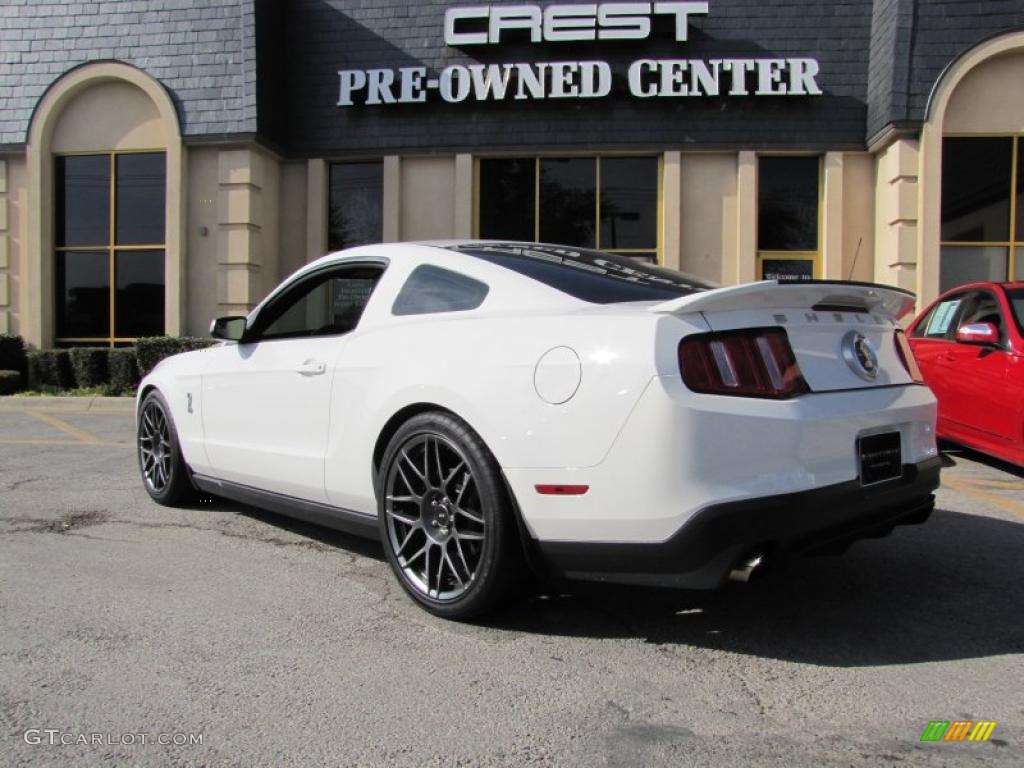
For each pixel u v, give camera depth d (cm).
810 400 304
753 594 378
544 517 306
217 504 549
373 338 381
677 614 353
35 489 598
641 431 286
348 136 1354
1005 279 1217
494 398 317
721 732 253
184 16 1316
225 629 334
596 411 295
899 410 335
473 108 1315
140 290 1373
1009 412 615
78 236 1391
